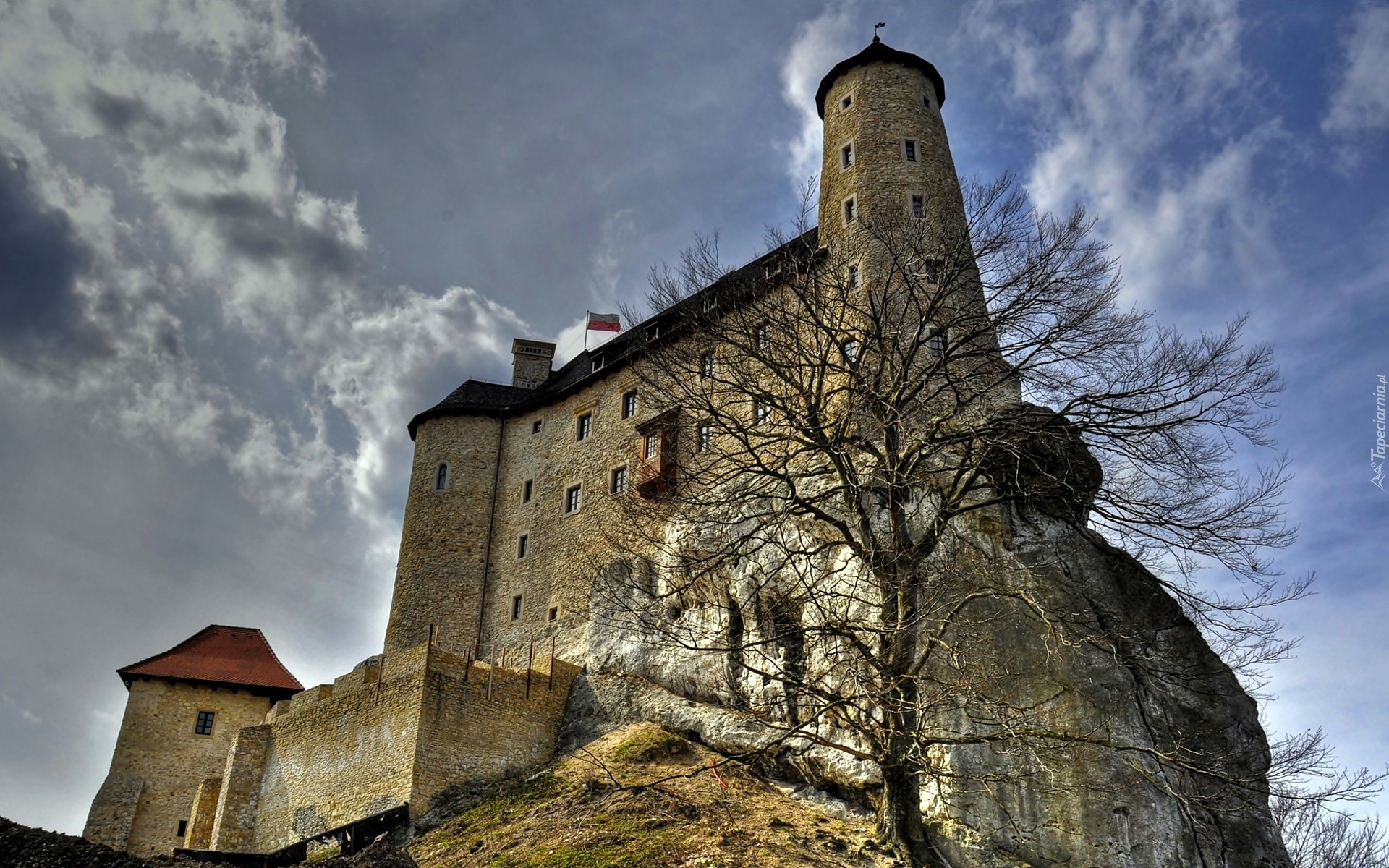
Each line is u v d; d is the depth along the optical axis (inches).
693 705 1066.1
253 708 1534.2
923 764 681.6
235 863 1023.6
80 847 639.1
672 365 965.8
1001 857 806.5
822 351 938.1
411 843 922.7
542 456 1496.1
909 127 1354.6
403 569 1485.0
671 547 1079.6
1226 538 713.6
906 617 736.3
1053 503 933.2
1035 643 889.5
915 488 951.6
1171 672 852.6
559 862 772.6
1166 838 812.6
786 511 797.9
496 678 1109.1
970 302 871.1
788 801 904.9
